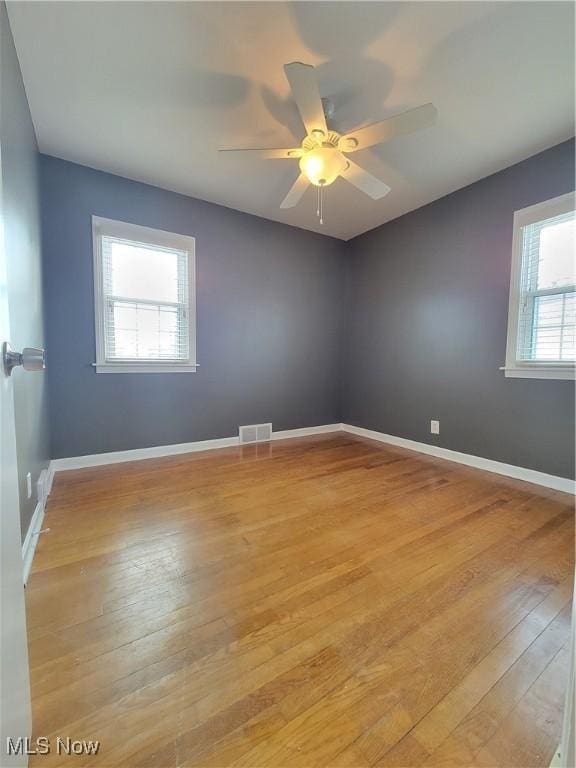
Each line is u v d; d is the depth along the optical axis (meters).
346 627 1.24
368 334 4.16
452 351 3.24
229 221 3.54
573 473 2.47
